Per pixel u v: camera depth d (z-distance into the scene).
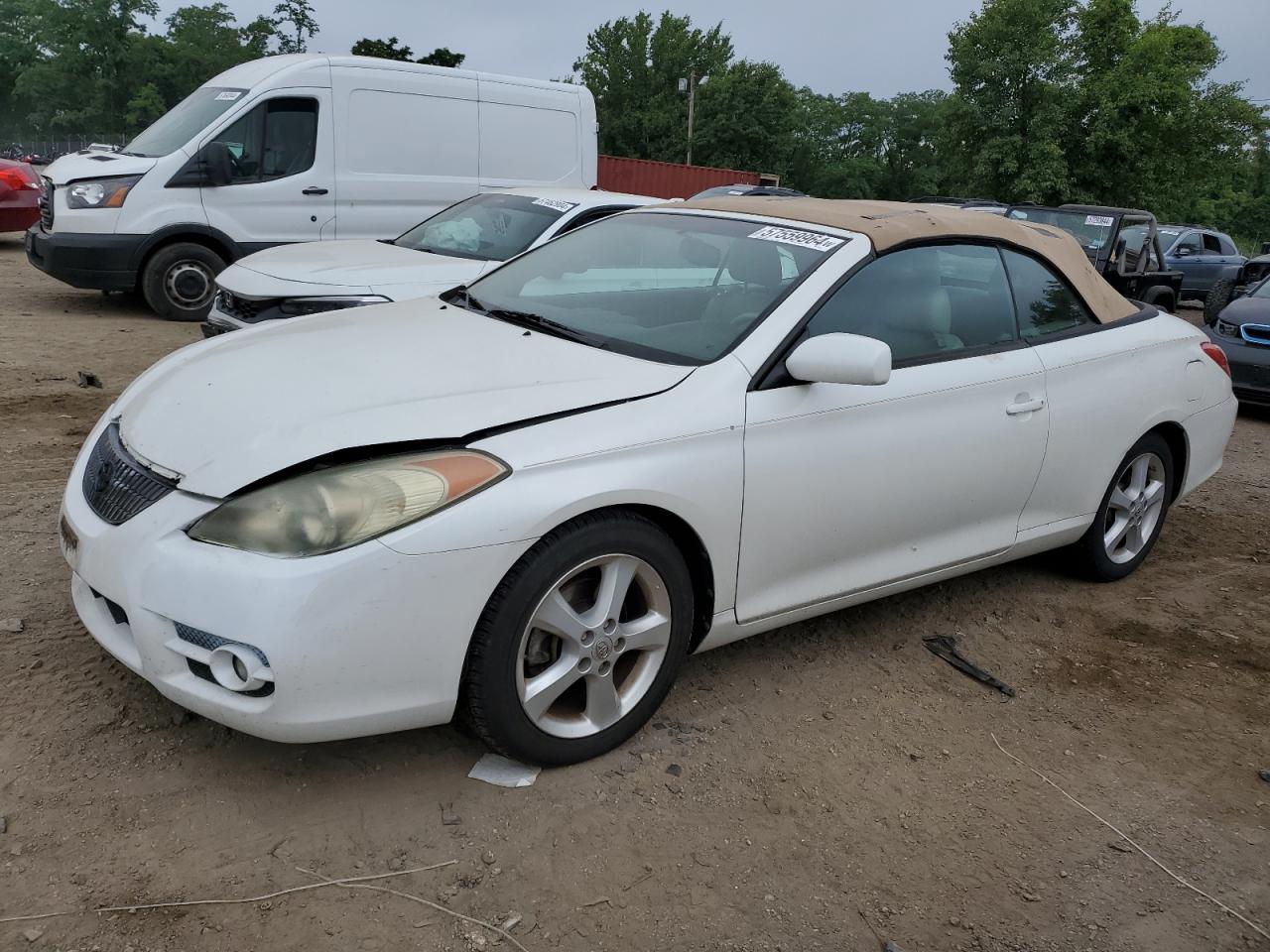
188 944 2.16
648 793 2.80
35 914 2.19
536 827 2.62
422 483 2.46
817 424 3.18
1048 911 2.52
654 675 2.96
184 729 2.87
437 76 10.06
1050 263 4.19
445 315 3.66
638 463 2.76
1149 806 2.98
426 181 10.19
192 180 9.48
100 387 6.77
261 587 2.33
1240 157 37.72
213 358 3.16
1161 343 4.52
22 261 13.62
